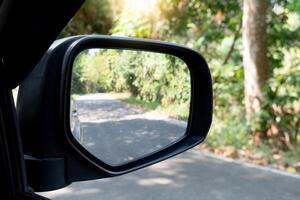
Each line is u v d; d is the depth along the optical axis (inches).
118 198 154.9
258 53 290.4
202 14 386.9
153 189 166.6
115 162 47.1
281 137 277.7
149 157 52.2
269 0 319.0
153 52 53.1
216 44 370.0
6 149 36.7
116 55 47.8
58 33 32.5
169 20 382.9
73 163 41.7
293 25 322.0
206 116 57.8
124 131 48.7
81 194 157.4
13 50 33.7
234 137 274.1
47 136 39.0
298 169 209.8
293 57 315.0
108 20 487.2
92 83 43.9
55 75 39.4
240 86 331.9
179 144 55.7
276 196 161.9
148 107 52.3
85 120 43.0
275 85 289.0
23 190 37.8
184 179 181.6
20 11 30.7
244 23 296.8
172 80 54.8
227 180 182.4
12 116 36.9
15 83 36.4
